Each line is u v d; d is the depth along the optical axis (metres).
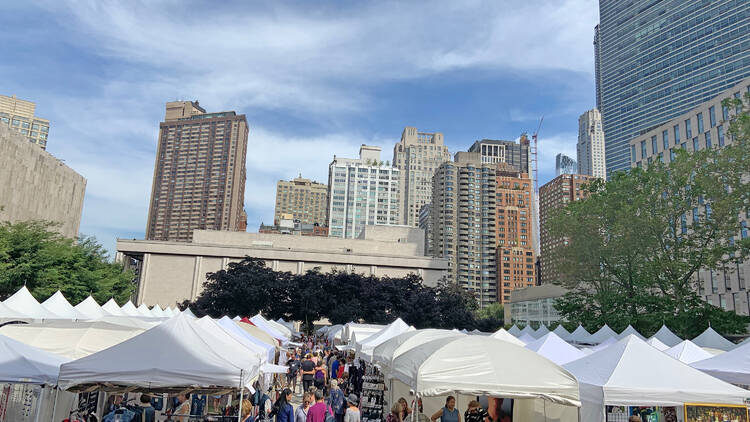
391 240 113.81
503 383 11.11
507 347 11.91
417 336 17.69
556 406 13.41
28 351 11.46
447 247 176.88
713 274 69.81
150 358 11.02
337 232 199.12
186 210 195.00
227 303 66.19
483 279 175.75
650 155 87.19
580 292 44.72
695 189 37.75
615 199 40.19
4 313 23.75
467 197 180.62
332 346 44.34
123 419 11.87
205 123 199.75
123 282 61.41
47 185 70.94
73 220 80.69
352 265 98.00
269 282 66.62
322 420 12.75
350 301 67.94
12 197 61.78
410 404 17.70
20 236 42.69
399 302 67.88
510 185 191.88
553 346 19.88
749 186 35.66
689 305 37.34
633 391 11.76
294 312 70.25
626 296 39.44
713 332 26.61
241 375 11.14
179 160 199.50
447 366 11.23
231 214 191.50
